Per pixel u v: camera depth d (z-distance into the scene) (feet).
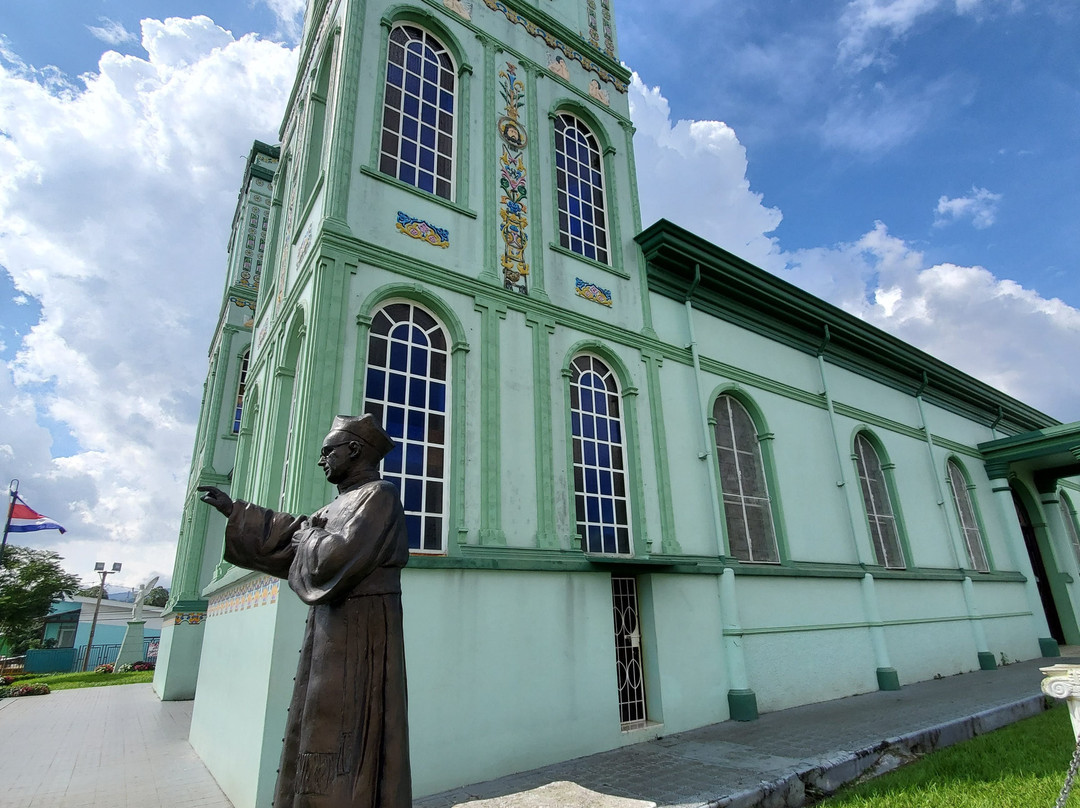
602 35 41.22
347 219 25.02
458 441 24.84
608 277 33.94
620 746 24.38
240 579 22.12
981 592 48.67
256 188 58.54
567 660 23.97
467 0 33.37
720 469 35.70
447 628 21.27
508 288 29.01
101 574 106.63
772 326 42.14
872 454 46.47
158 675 50.21
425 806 18.08
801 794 19.20
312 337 22.90
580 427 29.99
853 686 35.32
